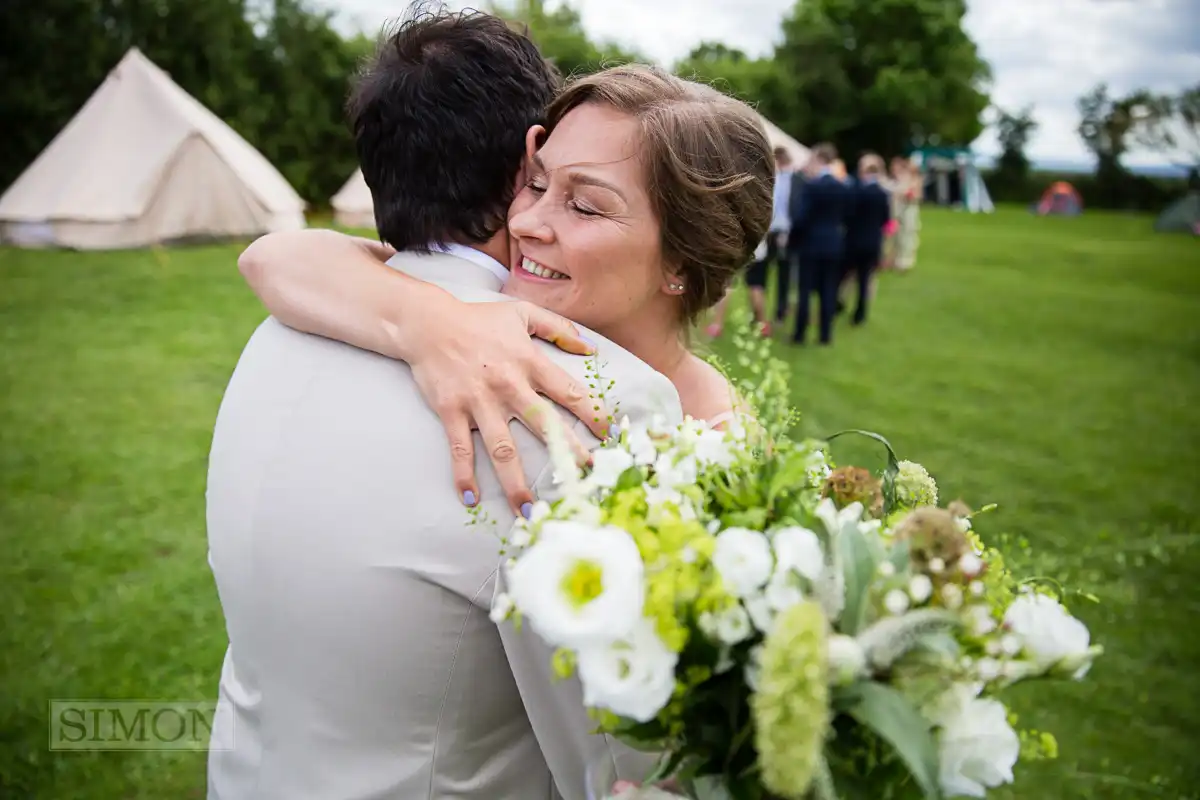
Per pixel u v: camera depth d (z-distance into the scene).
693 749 0.89
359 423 1.06
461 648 1.03
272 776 1.08
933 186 47.06
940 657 0.83
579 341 1.11
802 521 0.90
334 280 1.16
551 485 1.01
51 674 3.39
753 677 0.81
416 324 1.08
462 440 1.02
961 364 8.70
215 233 15.00
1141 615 3.95
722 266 1.29
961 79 49.56
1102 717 3.35
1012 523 4.91
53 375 7.36
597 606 0.76
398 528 1.01
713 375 1.44
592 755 1.03
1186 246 23.23
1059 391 7.87
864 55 48.78
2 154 20.89
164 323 9.34
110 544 4.39
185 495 5.01
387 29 1.33
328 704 1.04
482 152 1.22
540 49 1.32
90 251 13.92
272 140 22.94
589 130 1.22
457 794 1.06
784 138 17.58
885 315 11.33
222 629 3.71
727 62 44.53
